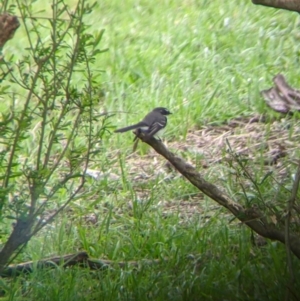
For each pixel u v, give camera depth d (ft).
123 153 43.62
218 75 51.83
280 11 60.70
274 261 29.35
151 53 56.03
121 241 33.42
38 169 27.22
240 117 47.16
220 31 58.54
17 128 27.07
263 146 42.24
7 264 27.73
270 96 47.91
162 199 38.19
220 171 39.58
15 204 27.04
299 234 28.91
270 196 34.27
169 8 65.98
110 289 28.63
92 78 28.45
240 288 28.58
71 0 67.31
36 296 28.60
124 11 66.54
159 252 32.14
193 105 48.08
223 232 32.78
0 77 27.40
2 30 24.45
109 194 38.93
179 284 29.09
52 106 27.22
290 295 27.30
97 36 26.63
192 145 44.34
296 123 45.16
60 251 32.86
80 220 36.09
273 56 53.98
